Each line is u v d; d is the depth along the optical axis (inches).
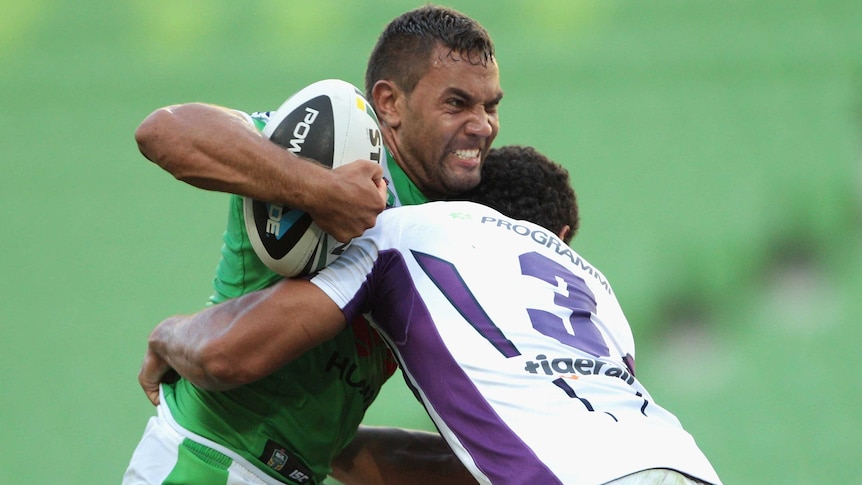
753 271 1220.5
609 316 345.7
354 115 314.0
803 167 1334.9
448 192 376.5
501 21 1596.9
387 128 378.0
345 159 309.7
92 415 1132.5
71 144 1444.4
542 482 287.1
